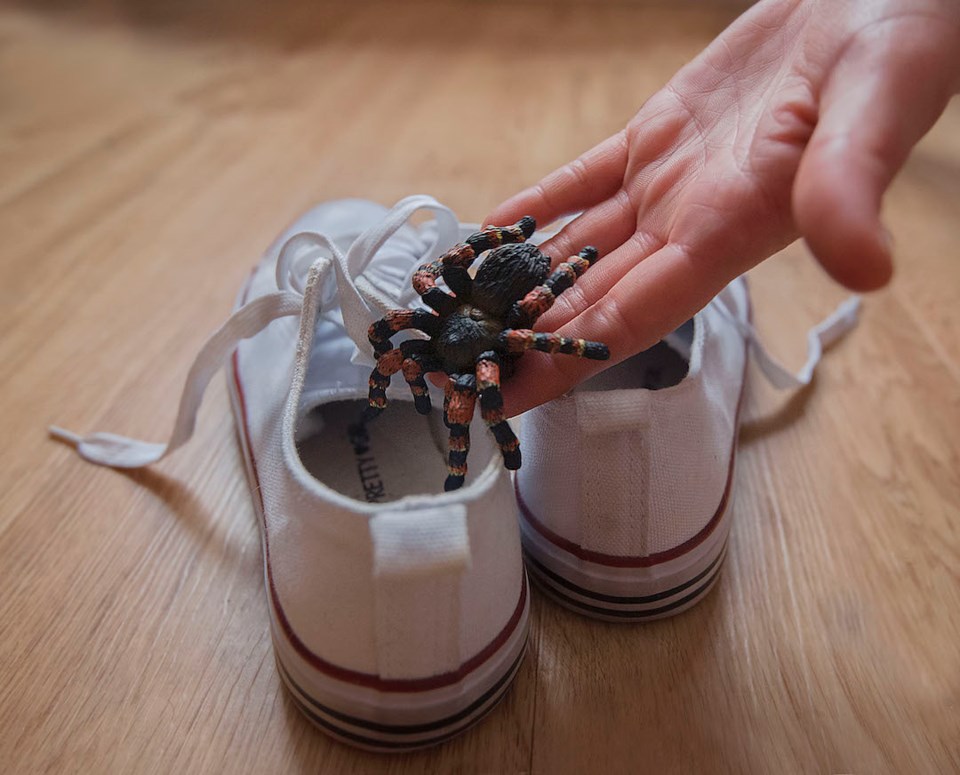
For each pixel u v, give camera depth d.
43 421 0.38
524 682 0.28
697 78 0.32
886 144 0.21
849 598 0.31
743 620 0.30
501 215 0.33
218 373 0.41
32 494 0.35
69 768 0.26
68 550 0.32
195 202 0.54
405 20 0.90
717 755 0.27
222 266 0.47
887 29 0.22
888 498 0.34
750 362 0.41
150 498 0.35
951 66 0.22
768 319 0.44
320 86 0.73
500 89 0.72
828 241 0.20
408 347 0.26
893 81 0.22
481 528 0.24
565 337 0.26
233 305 0.44
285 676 0.27
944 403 0.39
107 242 0.50
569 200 0.34
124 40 0.84
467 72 0.76
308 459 0.32
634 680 0.29
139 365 0.41
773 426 0.38
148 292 0.45
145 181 0.57
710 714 0.28
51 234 0.50
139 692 0.28
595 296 0.29
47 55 0.80
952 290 0.46
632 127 0.33
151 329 0.43
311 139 0.63
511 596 0.27
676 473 0.28
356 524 0.23
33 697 0.28
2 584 0.31
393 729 0.25
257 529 0.33
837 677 0.29
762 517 0.34
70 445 0.37
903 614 0.30
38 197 0.55
